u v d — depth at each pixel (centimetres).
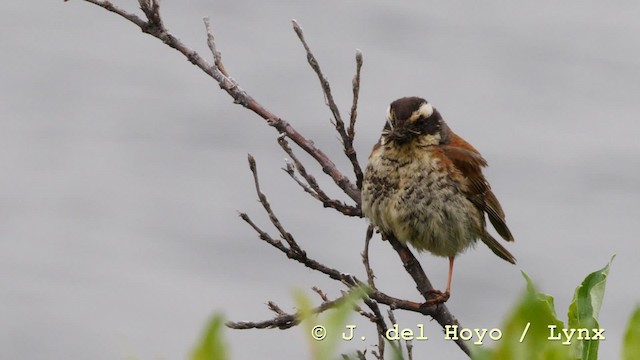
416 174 770
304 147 705
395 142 771
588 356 353
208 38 705
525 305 272
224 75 696
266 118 696
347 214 741
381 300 635
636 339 294
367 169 777
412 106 786
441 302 651
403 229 771
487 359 279
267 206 605
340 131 709
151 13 678
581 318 364
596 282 369
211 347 261
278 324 582
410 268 735
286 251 607
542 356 271
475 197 798
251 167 609
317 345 260
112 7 674
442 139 801
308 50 678
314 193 717
